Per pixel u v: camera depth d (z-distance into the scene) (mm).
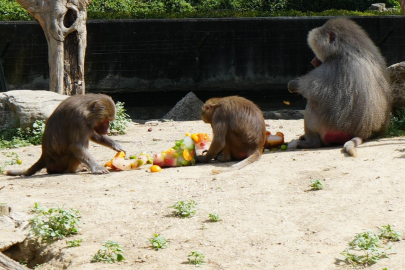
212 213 7398
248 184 8602
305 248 6238
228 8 30547
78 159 10023
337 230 6641
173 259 6180
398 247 6070
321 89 10695
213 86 23062
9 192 8906
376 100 10688
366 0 32750
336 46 10797
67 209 7848
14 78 22031
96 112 10047
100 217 7609
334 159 9609
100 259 6266
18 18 24281
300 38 22750
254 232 6781
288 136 13055
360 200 7531
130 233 7023
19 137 14242
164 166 10094
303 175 8820
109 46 22312
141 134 14555
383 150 9930
